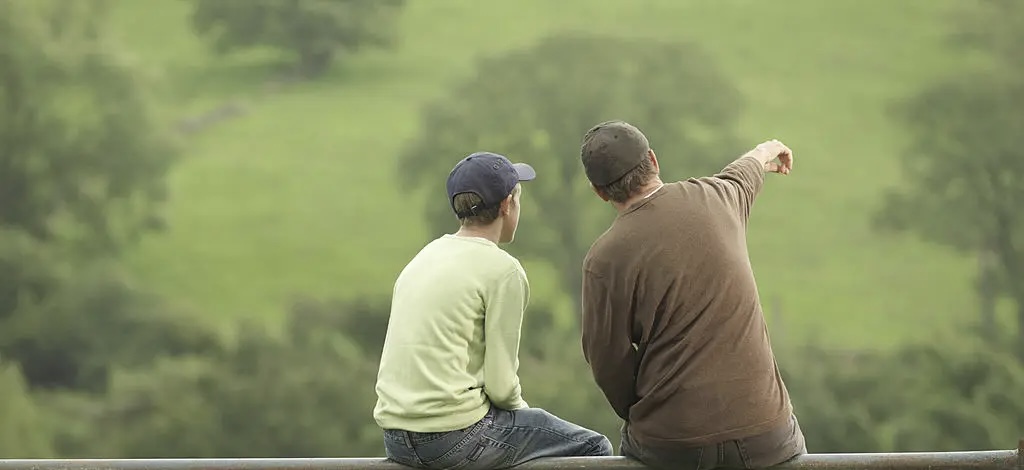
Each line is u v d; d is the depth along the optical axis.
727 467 12.76
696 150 196.62
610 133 12.78
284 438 147.12
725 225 12.69
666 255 12.38
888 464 12.95
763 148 14.16
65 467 12.96
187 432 149.88
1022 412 160.62
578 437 13.69
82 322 191.62
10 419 151.00
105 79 197.88
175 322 193.75
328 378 154.12
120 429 158.88
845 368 170.38
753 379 12.52
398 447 13.22
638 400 13.13
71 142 197.00
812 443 151.50
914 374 165.75
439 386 12.92
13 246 187.62
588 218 194.25
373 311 191.25
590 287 12.66
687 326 12.46
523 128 195.38
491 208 13.36
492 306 13.11
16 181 194.12
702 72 198.50
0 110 190.12
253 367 159.25
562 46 198.25
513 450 13.29
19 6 192.62
